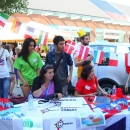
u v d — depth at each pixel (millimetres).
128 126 3168
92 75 4332
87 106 3531
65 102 3715
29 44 4730
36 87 4145
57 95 3881
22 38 10898
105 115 3117
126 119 3158
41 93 4059
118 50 6406
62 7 23031
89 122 3053
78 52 4602
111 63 5500
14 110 3400
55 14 21531
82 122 3031
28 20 19453
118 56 6223
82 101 3791
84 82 4359
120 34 29453
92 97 4059
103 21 26766
